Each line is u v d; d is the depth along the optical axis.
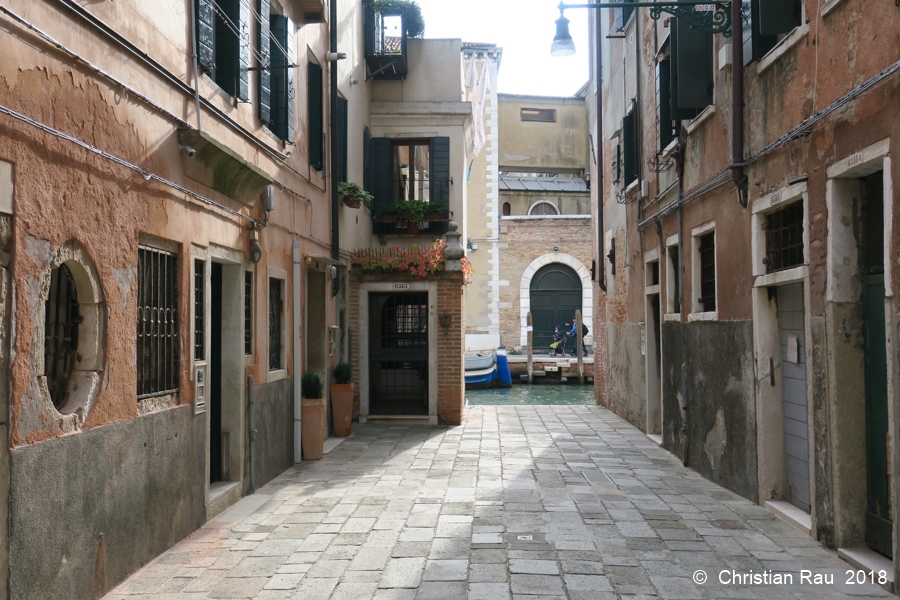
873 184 5.09
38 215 3.73
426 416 12.25
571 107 35.50
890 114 4.46
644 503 6.79
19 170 3.57
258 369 7.44
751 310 6.83
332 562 5.07
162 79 5.20
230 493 6.67
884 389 4.96
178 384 5.52
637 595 4.44
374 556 5.20
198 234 5.84
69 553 4.00
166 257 5.35
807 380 5.67
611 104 14.46
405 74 13.88
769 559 5.12
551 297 29.27
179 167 5.47
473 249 28.94
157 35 5.12
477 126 16.42
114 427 4.50
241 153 6.81
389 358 12.41
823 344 5.39
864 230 5.20
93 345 4.31
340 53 10.22
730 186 7.37
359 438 10.80
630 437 10.97
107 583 4.43
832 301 5.25
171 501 5.37
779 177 6.16
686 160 8.91
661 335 10.15
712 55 7.92
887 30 4.50
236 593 4.47
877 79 4.49
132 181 4.72
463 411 12.86
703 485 7.61
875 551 5.06
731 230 7.34
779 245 6.41
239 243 6.82
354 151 12.31
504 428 11.94
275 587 4.58
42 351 3.78
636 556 5.20
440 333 12.26
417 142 14.18
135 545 4.80
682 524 6.04
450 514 6.37
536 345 29.11
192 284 5.70
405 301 12.55
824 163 5.35
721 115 7.62
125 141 4.66
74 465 4.05
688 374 8.74
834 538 5.27
